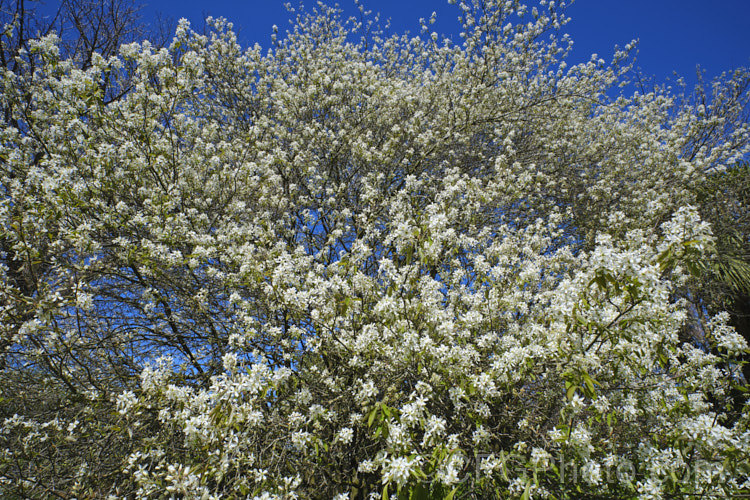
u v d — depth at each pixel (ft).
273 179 17.89
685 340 19.70
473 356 10.00
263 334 14.52
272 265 12.98
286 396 11.54
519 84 26.61
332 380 11.80
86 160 13.97
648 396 9.68
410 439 7.84
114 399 11.49
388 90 24.03
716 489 7.50
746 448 7.22
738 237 23.57
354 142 21.85
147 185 16.33
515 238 14.43
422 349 9.05
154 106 15.26
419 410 8.07
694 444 7.95
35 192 12.48
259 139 21.17
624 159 24.35
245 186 17.44
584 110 27.71
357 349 10.24
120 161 14.66
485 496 8.59
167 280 14.12
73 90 14.06
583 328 8.18
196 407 8.98
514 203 20.72
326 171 23.00
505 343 10.22
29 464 11.19
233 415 8.05
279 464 9.86
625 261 6.68
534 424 9.94
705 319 19.34
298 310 10.58
